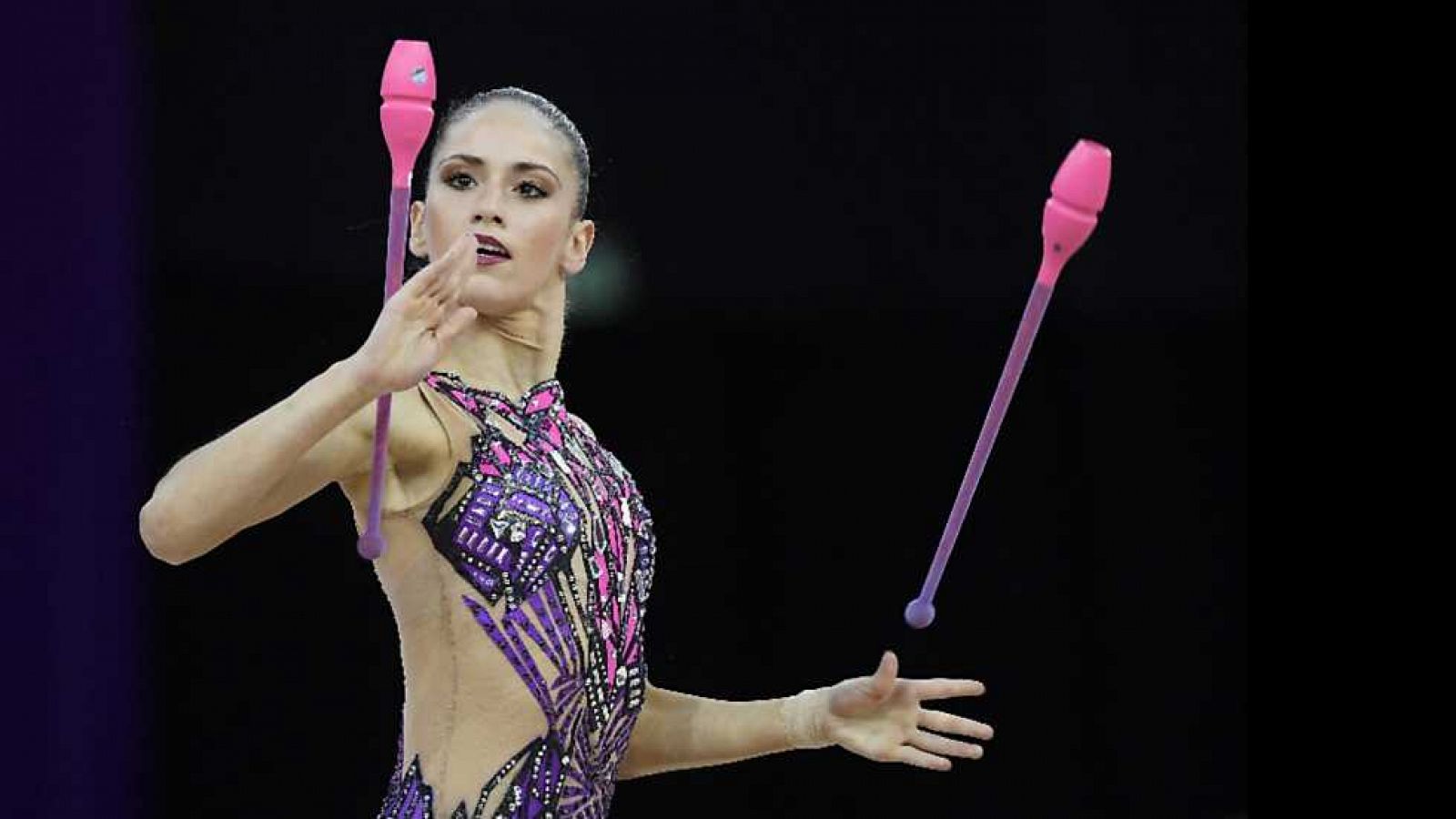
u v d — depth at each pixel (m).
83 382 11.76
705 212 13.20
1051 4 13.41
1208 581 13.40
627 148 13.15
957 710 13.45
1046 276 7.81
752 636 13.16
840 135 13.32
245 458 7.54
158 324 12.16
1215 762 13.34
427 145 12.66
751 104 13.27
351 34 12.63
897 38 13.35
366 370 7.46
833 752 13.60
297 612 12.66
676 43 13.20
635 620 8.94
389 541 8.42
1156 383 13.45
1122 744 13.40
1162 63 13.42
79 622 11.80
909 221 13.35
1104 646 13.41
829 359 13.29
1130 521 13.44
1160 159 13.45
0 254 11.51
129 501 11.98
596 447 9.21
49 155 11.61
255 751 12.48
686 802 13.68
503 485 8.45
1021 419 13.41
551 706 8.44
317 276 12.50
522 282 8.88
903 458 13.31
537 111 9.16
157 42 12.22
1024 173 13.39
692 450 13.16
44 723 11.72
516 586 8.38
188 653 12.38
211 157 12.38
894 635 13.28
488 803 8.31
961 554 13.38
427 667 8.43
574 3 13.08
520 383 8.99
